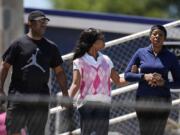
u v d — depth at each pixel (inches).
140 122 660.1
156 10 2817.4
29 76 709.3
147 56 735.7
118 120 851.4
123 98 939.3
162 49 737.6
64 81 736.3
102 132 662.5
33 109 636.7
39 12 713.0
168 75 745.0
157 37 728.3
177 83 738.2
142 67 733.9
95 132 661.3
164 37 732.7
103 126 661.9
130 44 959.6
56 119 801.6
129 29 1038.4
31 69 709.9
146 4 2822.3
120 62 959.6
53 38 1032.2
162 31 730.2
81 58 714.2
